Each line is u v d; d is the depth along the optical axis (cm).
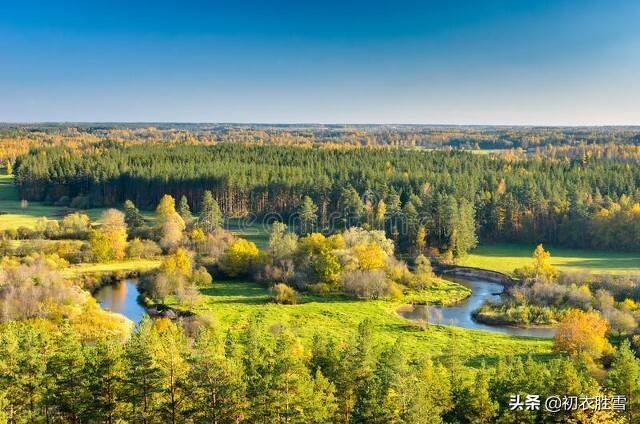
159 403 4769
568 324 7331
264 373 4772
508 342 8112
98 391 4741
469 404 4825
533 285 10444
